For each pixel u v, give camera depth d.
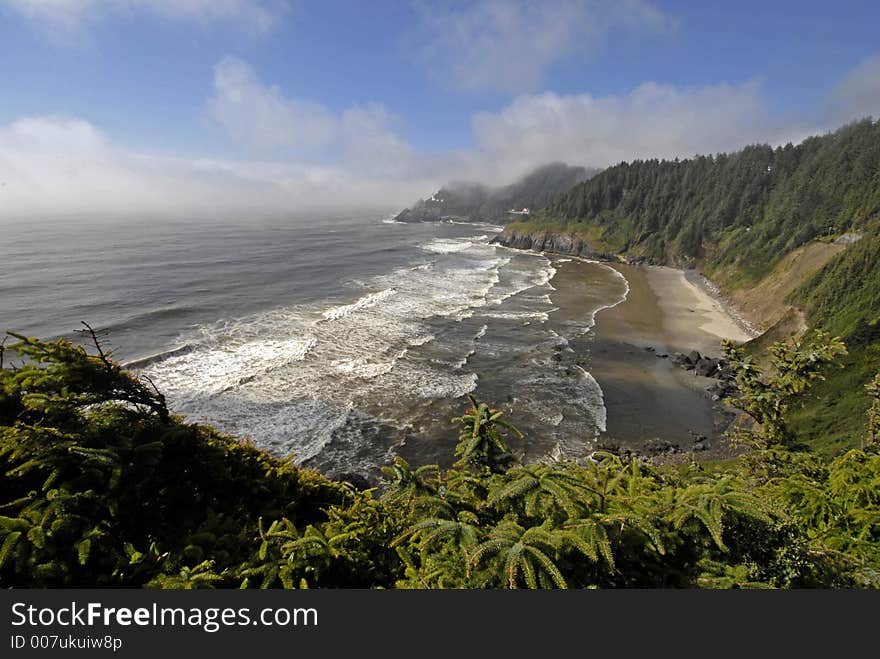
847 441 23.00
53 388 6.98
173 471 7.63
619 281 81.56
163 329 43.72
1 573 5.27
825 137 117.44
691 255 102.19
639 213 126.00
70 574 5.44
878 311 32.59
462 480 8.66
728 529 6.38
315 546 6.47
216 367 35.25
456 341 43.84
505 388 34.41
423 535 6.63
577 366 39.09
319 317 49.31
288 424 28.11
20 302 49.84
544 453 26.66
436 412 30.30
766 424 15.91
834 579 6.37
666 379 37.53
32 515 5.54
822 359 14.89
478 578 5.53
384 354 39.41
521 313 55.12
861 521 7.94
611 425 30.05
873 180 73.94
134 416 7.79
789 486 9.57
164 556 6.15
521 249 130.62
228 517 7.37
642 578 6.08
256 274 71.31
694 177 135.50
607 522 6.10
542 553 5.33
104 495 6.15
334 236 134.75
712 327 53.78
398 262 90.44
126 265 73.56
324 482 9.89
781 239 77.19
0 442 6.05
